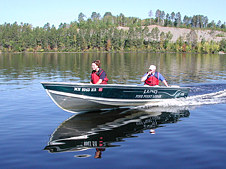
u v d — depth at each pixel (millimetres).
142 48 108750
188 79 14812
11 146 4238
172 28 157125
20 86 11188
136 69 21156
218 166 3490
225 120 5828
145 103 7977
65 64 26984
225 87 11320
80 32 108875
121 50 105625
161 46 109875
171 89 8172
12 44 91625
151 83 7934
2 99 8281
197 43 106688
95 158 3779
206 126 5352
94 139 4613
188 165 3529
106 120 6047
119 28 154375
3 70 19594
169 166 3502
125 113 6883
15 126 5371
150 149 4105
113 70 20188
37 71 18938
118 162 3643
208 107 7379
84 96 6801
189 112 6801
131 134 4895
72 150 4090
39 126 5406
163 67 24766
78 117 6355
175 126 5414
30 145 4297
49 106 7340
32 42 95188
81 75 16266
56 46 101000
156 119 6098
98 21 159875
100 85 6824
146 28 119688
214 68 23531
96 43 105938
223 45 97938
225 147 4145
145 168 3449
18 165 3551
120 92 7223
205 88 11070
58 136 4773
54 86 6395
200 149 4078
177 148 4133
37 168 3463
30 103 7691
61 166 3520
